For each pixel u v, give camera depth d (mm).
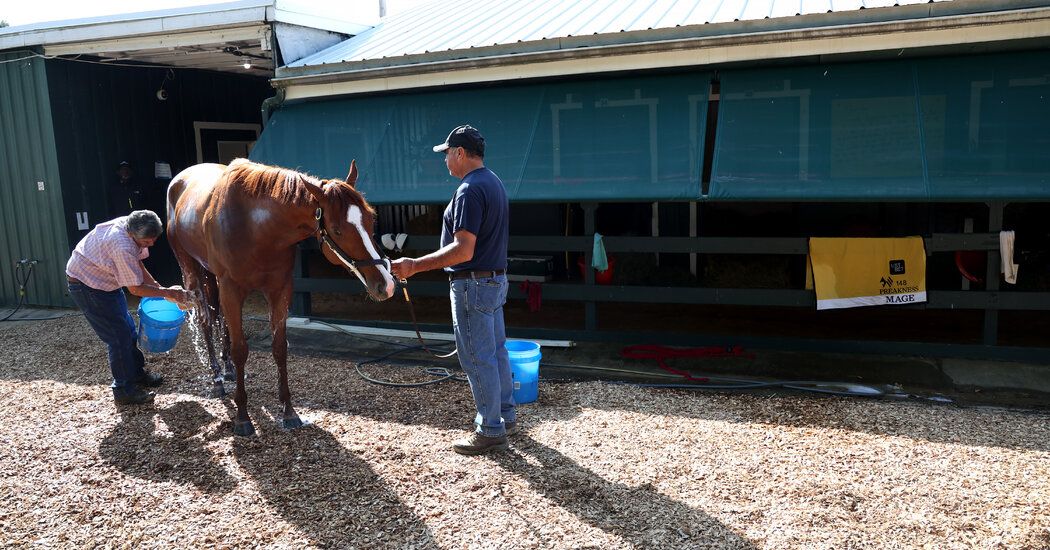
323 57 7355
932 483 3447
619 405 4684
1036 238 6961
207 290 5152
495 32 6887
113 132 8805
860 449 3871
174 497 3484
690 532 3051
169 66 9352
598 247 5723
